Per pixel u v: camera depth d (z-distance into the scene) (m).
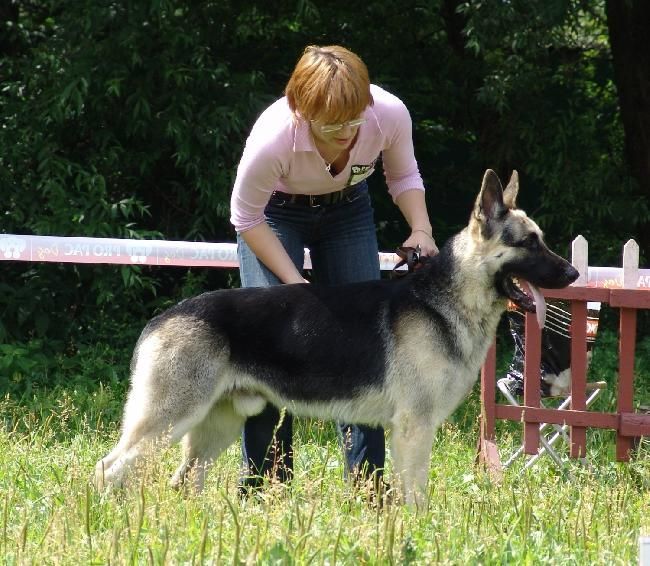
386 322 6.40
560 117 14.03
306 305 6.43
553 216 13.95
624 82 14.09
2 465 6.82
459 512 5.75
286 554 4.61
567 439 8.05
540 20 12.29
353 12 13.99
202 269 13.54
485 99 13.05
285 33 14.09
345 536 4.93
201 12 12.95
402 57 14.23
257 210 6.40
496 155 14.30
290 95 5.93
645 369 12.25
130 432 6.23
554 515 5.93
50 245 9.80
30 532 5.21
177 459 7.07
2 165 12.23
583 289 7.65
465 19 14.01
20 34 13.15
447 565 4.68
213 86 12.45
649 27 13.86
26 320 12.08
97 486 5.92
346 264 6.73
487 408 7.87
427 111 14.65
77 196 12.42
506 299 6.55
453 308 6.40
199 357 6.27
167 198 13.45
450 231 14.57
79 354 11.70
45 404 9.70
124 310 12.62
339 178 6.38
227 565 4.60
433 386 6.31
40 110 12.22
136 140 12.89
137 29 11.86
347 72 5.76
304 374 6.39
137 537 4.77
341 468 7.31
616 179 14.09
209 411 6.61
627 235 14.48
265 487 5.83
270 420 6.66
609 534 5.49
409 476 6.25
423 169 14.77
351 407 6.45
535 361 7.77
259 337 6.37
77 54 12.03
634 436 7.76
